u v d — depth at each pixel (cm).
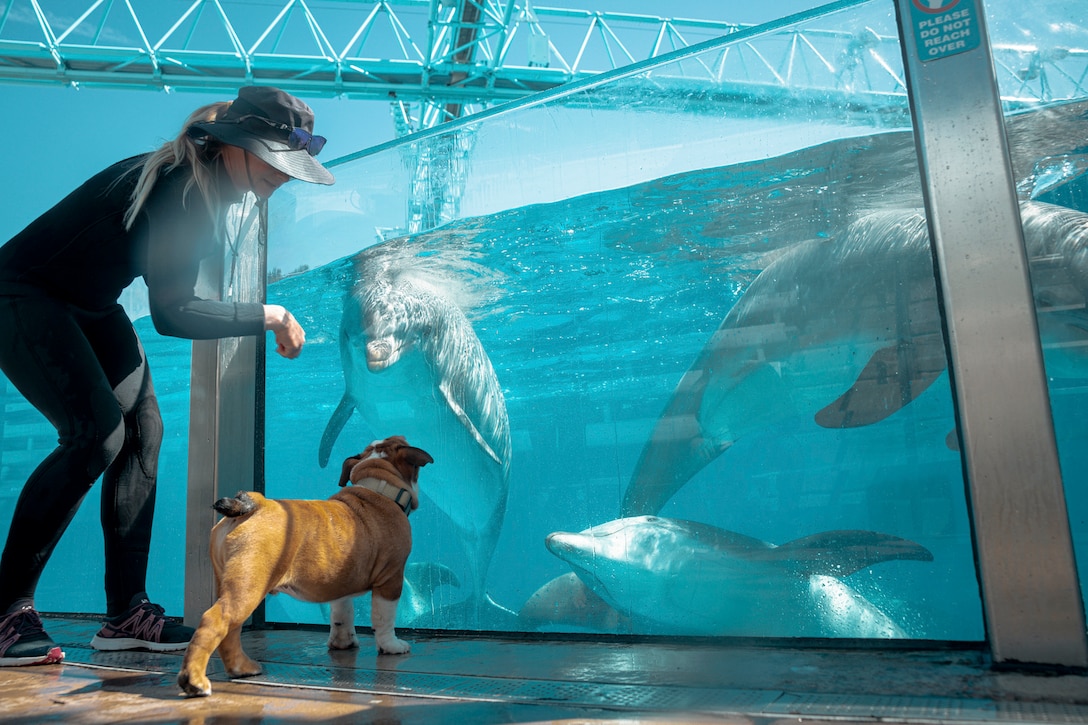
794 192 333
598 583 344
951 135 212
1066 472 300
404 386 487
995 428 199
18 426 596
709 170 351
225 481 354
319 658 265
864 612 282
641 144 379
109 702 201
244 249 393
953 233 209
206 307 259
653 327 381
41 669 256
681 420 367
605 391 401
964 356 204
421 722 170
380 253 467
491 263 438
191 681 203
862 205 313
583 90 395
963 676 188
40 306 269
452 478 474
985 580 197
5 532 586
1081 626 185
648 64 370
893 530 288
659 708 174
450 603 413
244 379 366
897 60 311
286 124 266
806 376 321
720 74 350
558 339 416
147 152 286
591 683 205
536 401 430
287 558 228
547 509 427
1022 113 305
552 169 407
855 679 192
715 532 327
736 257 349
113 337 304
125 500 302
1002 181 203
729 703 175
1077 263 291
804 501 317
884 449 297
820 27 325
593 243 400
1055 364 301
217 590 230
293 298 470
